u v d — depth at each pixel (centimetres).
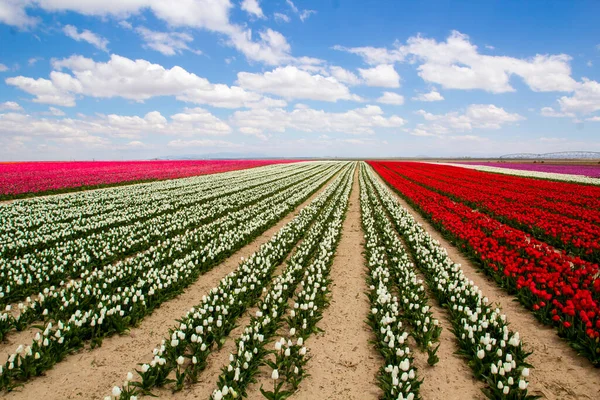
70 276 924
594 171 4538
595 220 1427
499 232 1161
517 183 2959
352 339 638
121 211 1789
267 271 938
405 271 890
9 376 496
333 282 916
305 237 1305
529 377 513
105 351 595
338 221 1554
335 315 733
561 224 1331
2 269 880
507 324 616
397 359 534
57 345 571
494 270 901
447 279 808
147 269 949
